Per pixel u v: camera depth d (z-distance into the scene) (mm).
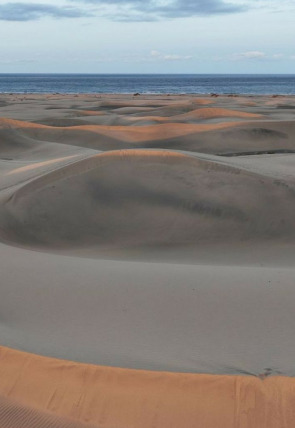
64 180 18922
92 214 17672
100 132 43594
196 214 17672
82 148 35938
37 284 9789
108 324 7930
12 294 9281
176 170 19859
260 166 22672
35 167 23328
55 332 7621
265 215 17453
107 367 6152
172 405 5664
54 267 11008
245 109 71875
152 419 5543
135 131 45031
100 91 179500
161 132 44406
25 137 39656
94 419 5574
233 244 16062
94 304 8773
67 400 5789
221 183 19156
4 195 18328
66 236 16547
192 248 15836
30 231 16422
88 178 19172
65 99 106062
